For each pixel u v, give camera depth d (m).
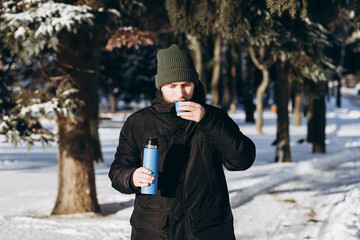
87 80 7.57
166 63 2.23
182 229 2.28
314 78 10.15
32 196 9.23
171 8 6.06
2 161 15.27
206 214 2.29
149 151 2.22
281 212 7.18
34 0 6.07
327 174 11.42
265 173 11.54
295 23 8.05
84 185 7.67
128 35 8.49
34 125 7.20
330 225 5.98
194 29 6.27
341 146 19.69
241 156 2.24
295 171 11.88
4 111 7.08
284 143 15.04
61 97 6.75
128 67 41.41
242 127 32.56
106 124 34.00
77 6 6.22
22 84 7.50
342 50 22.41
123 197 8.87
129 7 7.56
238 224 6.50
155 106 2.41
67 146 7.64
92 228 6.31
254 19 6.50
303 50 9.23
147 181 2.19
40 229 6.13
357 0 4.54
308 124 22.39
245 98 37.28
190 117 2.14
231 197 8.25
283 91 15.04
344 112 43.62
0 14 6.24
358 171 11.70
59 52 7.35
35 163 14.84
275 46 8.42
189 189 2.29
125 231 6.17
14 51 6.49
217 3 5.82
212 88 31.50
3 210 7.93
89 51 7.53
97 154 14.50
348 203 6.91
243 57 36.72
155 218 2.30
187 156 2.31
